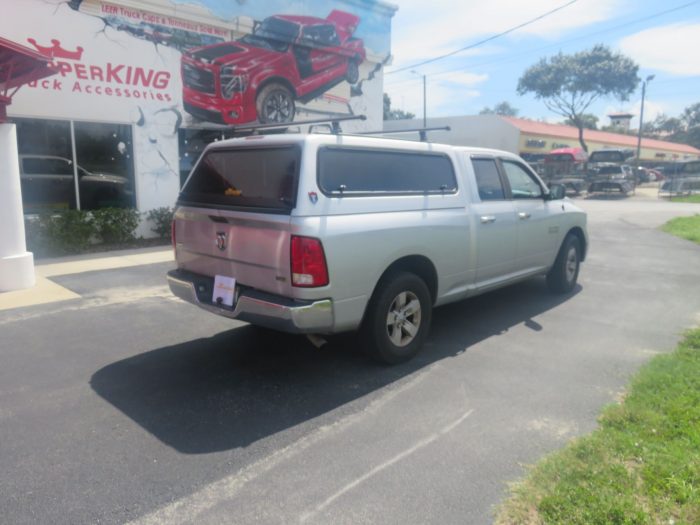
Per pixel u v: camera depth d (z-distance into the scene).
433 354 4.91
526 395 4.03
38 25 9.45
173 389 4.19
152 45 10.99
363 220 4.12
